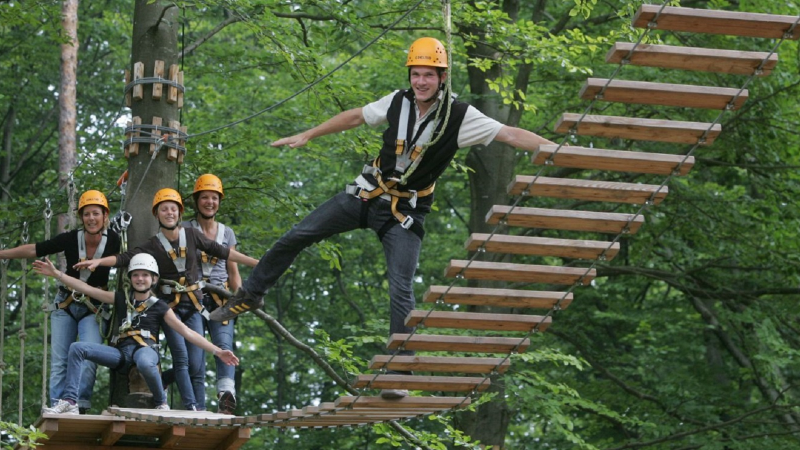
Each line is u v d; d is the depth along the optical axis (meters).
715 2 27.55
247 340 42.97
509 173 31.03
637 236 32.78
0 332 17.83
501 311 31.41
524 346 13.50
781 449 29.84
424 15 24.81
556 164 12.18
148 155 20.08
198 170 26.00
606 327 37.69
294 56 23.09
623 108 30.42
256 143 30.36
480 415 30.50
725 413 32.75
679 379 32.72
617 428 34.91
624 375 35.31
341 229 13.27
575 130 12.00
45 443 16.72
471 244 12.55
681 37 28.62
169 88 20.38
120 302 17.17
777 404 32.00
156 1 20.67
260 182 25.81
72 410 16.25
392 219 12.97
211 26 38.16
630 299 37.00
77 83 39.34
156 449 17.38
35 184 39.62
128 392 18.31
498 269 12.73
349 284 42.25
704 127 11.88
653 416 31.81
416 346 13.30
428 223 42.47
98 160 24.98
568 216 12.45
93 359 16.56
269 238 27.75
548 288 33.94
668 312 34.81
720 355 38.44
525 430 42.34
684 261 33.47
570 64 24.28
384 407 14.34
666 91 11.80
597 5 31.97
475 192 31.31
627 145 29.05
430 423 35.53
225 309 13.94
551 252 12.77
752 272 33.00
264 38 23.41
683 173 12.20
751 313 31.16
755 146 30.56
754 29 11.62
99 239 17.67
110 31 38.06
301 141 13.11
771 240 30.80
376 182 12.97
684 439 31.52
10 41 35.94
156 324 16.86
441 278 40.19
